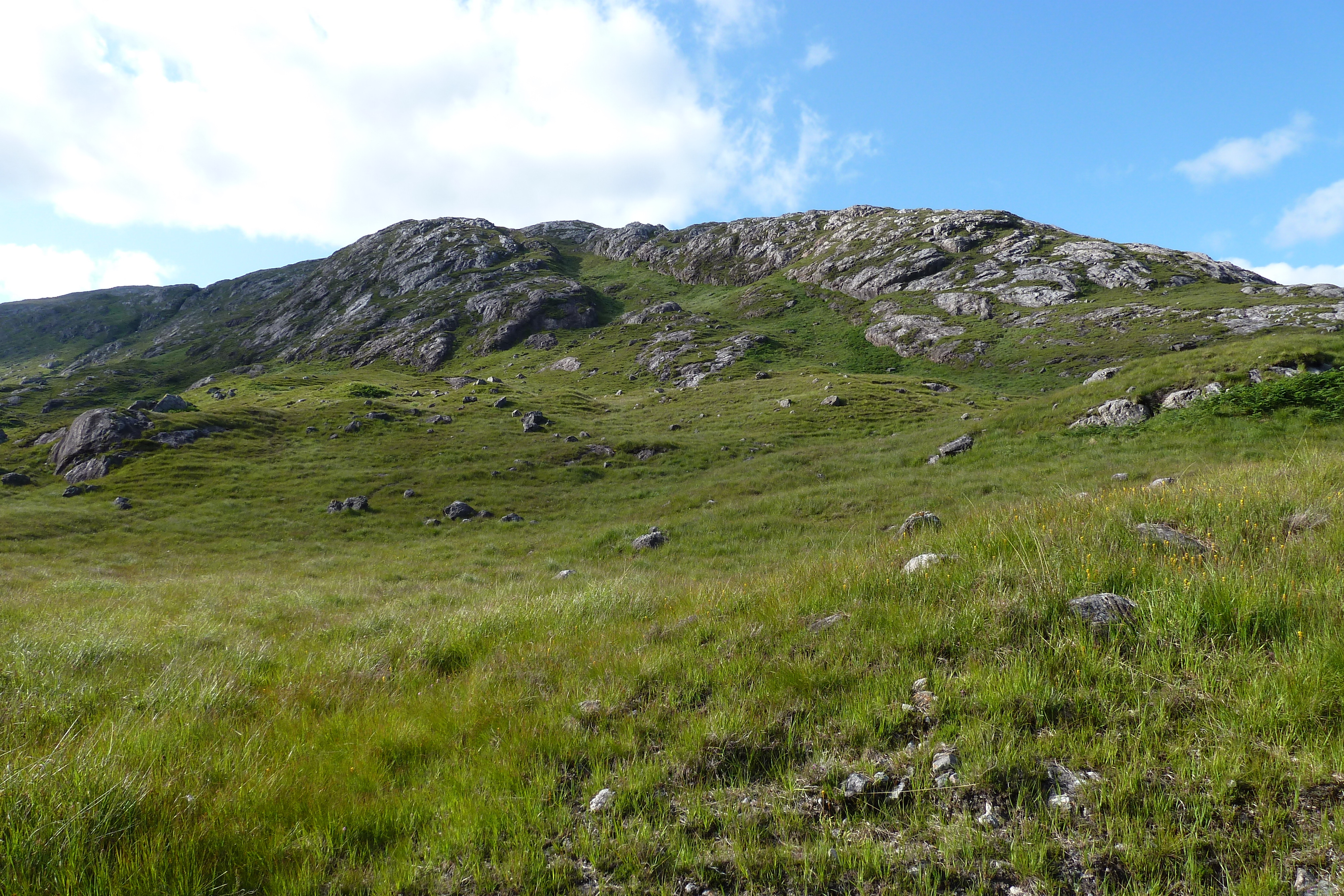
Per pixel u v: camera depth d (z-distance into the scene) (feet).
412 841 11.89
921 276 400.26
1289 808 10.38
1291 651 13.79
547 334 413.80
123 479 139.03
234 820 12.40
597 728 15.55
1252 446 74.49
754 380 256.93
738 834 11.29
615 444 155.84
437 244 637.71
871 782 12.23
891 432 151.74
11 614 38.47
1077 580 19.13
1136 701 13.35
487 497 122.11
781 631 20.30
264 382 321.52
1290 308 241.55
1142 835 10.24
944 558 24.27
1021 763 12.12
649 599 31.40
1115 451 85.81
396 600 50.39
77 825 11.54
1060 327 276.41
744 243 579.89
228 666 25.04
